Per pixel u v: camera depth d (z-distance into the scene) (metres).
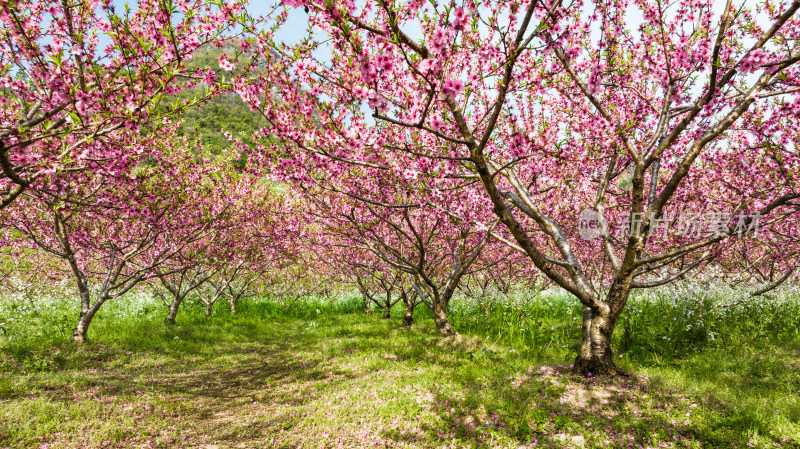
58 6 4.69
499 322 12.38
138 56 4.55
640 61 7.20
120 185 8.38
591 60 6.35
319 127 5.59
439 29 3.69
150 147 7.91
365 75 3.88
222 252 14.07
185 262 12.77
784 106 6.51
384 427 5.08
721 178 8.69
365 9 5.02
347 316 17.97
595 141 7.68
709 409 5.24
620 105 7.70
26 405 5.54
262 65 5.28
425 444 4.60
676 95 6.32
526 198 7.55
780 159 6.67
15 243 11.99
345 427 5.13
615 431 4.77
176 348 10.75
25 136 4.38
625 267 6.69
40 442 4.59
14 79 5.24
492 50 4.45
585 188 8.82
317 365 8.81
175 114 5.02
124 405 5.95
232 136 7.01
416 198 8.68
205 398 6.91
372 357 8.98
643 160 6.41
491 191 5.64
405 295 14.20
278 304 20.66
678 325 9.63
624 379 6.53
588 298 6.82
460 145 6.40
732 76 5.75
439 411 5.47
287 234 14.30
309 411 5.84
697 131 7.16
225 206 12.47
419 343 10.34
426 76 4.02
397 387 6.52
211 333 12.98
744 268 12.75
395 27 3.78
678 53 5.93
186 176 10.77
